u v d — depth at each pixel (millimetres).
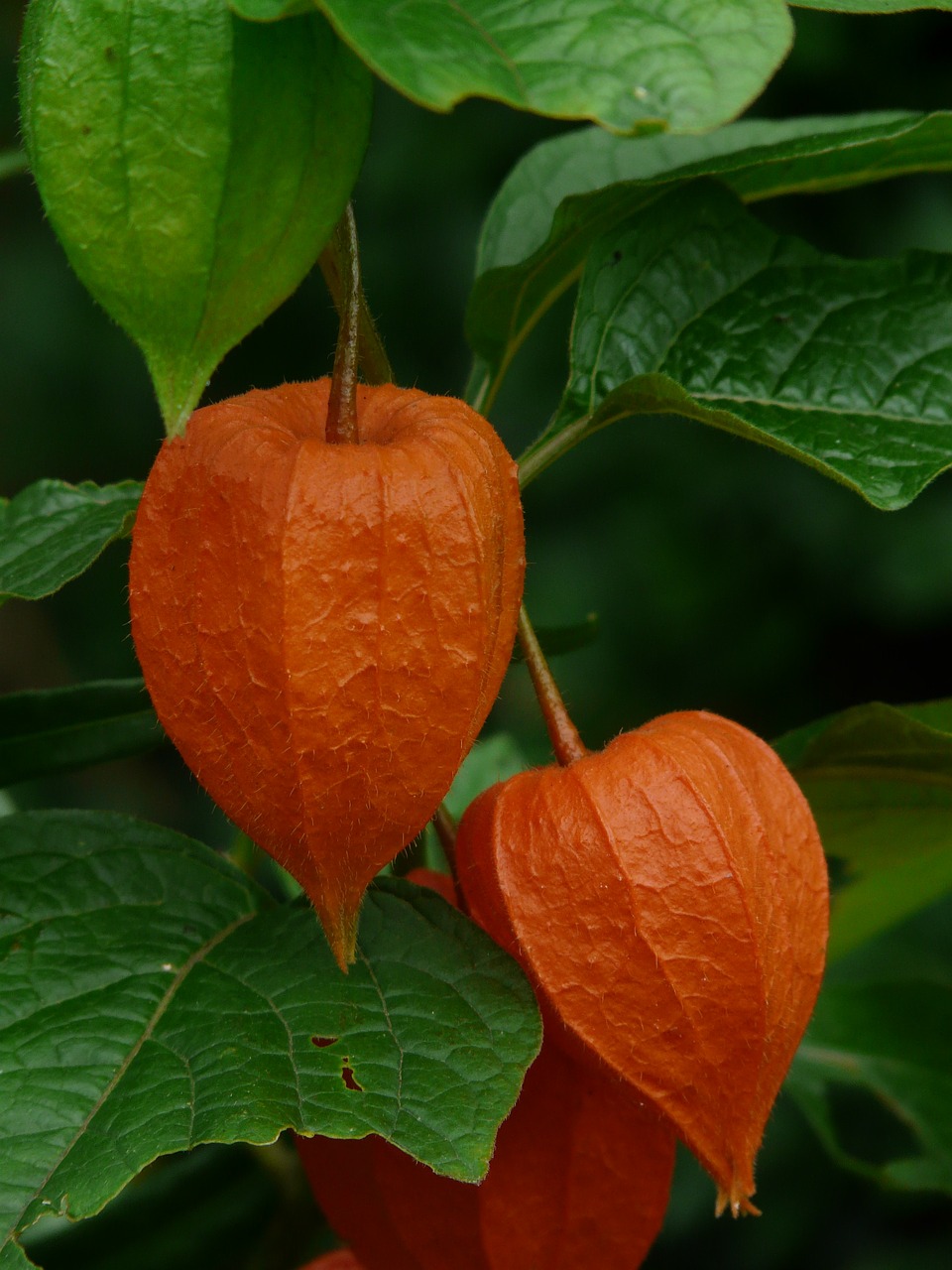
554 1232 424
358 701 380
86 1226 495
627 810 404
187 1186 502
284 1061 402
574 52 360
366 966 415
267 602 378
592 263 446
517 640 423
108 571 1191
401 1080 400
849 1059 567
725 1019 402
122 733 459
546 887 404
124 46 373
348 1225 432
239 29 372
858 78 1031
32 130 376
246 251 378
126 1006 410
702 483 1090
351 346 389
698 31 360
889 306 450
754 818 407
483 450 389
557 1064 419
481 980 412
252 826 388
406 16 360
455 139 1065
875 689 1133
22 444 1199
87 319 1181
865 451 435
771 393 446
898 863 503
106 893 426
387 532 379
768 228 453
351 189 381
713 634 1110
